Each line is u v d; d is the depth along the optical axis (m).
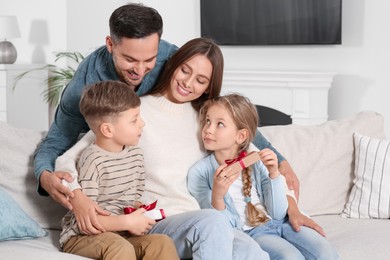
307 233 2.56
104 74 2.67
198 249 2.31
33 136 2.81
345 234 2.80
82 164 2.43
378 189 3.02
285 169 2.79
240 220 2.62
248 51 6.38
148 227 2.36
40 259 2.23
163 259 2.27
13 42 7.01
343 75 5.91
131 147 2.52
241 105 2.64
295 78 5.75
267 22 6.18
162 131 2.67
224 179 2.50
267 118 5.98
